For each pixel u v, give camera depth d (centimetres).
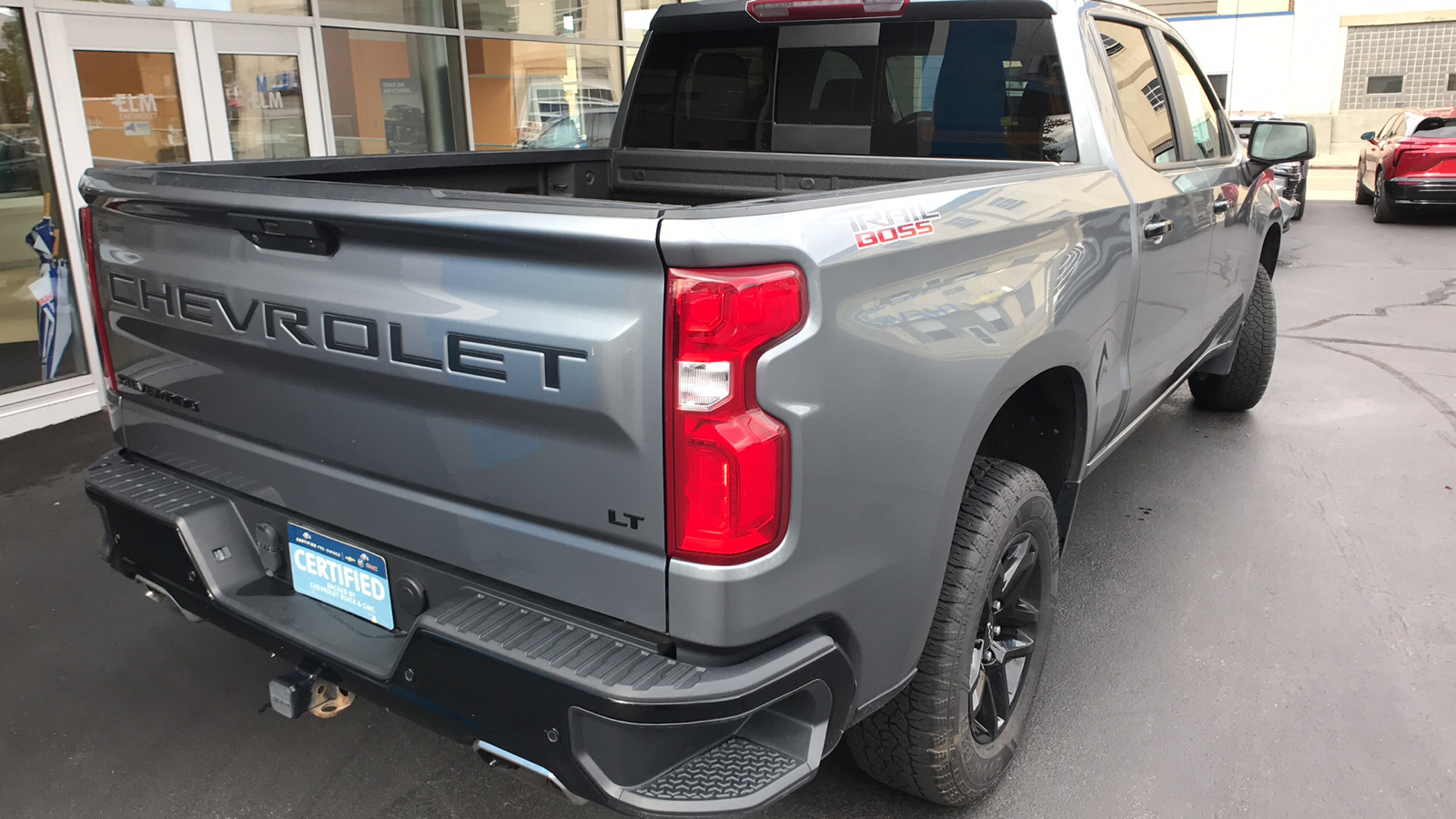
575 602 173
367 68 752
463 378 170
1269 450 500
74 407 561
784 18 327
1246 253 443
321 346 189
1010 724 249
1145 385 332
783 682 165
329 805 247
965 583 211
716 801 162
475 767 263
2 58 522
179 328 217
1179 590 354
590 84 989
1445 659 309
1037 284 224
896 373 176
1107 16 311
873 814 241
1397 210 1366
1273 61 2547
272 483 215
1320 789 250
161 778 257
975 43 297
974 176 223
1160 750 266
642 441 156
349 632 203
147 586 237
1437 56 2430
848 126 327
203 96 627
